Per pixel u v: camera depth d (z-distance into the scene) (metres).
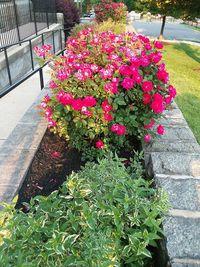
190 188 2.00
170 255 1.52
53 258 1.44
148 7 13.08
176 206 1.84
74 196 1.74
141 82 2.66
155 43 3.14
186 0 11.45
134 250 1.55
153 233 1.58
